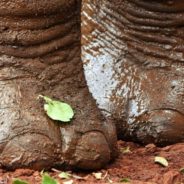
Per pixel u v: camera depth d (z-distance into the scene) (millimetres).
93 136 5270
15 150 5066
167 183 5211
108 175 5254
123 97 6328
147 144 6242
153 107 6238
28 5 5270
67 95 5375
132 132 6262
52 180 4770
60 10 5383
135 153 5934
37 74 5336
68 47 5496
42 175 5039
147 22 6555
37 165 5094
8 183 4848
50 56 5418
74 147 5180
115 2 6648
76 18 5547
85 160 5199
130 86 6371
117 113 6277
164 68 6445
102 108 6301
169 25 6539
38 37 5352
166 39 6531
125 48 6562
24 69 5316
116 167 5469
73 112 5285
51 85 5363
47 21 5371
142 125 6230
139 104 6277
